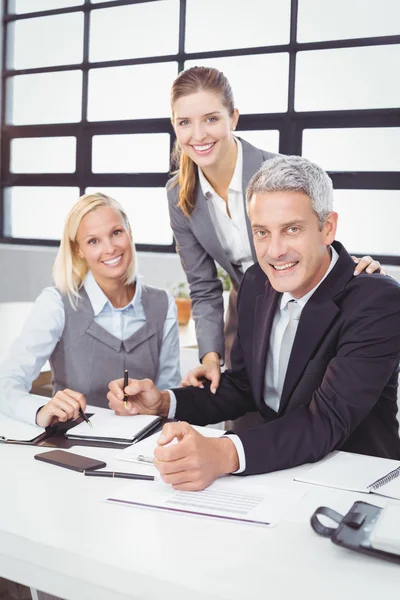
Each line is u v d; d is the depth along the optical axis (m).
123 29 6.31
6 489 1.33
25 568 1.13
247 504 1.27
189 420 1.91
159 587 0.99
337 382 1.57
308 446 1.48
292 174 1.56
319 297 1.69
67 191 6.77
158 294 2.27
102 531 1.15
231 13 5.80
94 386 2.13
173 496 1.30
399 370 1.80
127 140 6.39
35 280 6.73
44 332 2.08
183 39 6.02
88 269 2.16
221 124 2.11
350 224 5.54
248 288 1.95
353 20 5.32
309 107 5.55
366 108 5.34
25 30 6.83
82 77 6.55
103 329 2.13
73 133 6.64
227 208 2.30
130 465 1.48
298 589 0.97
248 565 1.04
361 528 1.11
